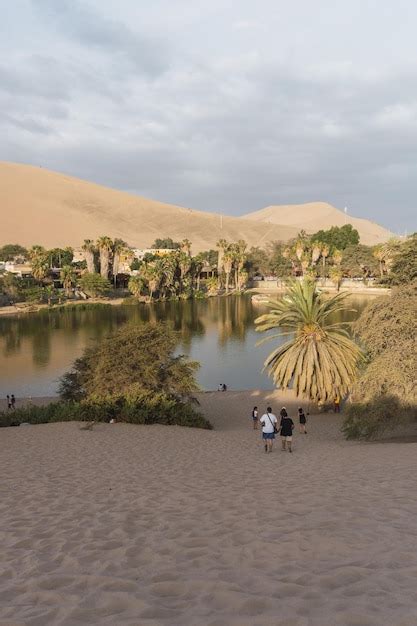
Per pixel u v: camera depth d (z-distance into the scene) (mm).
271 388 42562
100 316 87000
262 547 5445
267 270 154500
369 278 136750
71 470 12289
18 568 5211
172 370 29609
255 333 70188
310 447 17750
